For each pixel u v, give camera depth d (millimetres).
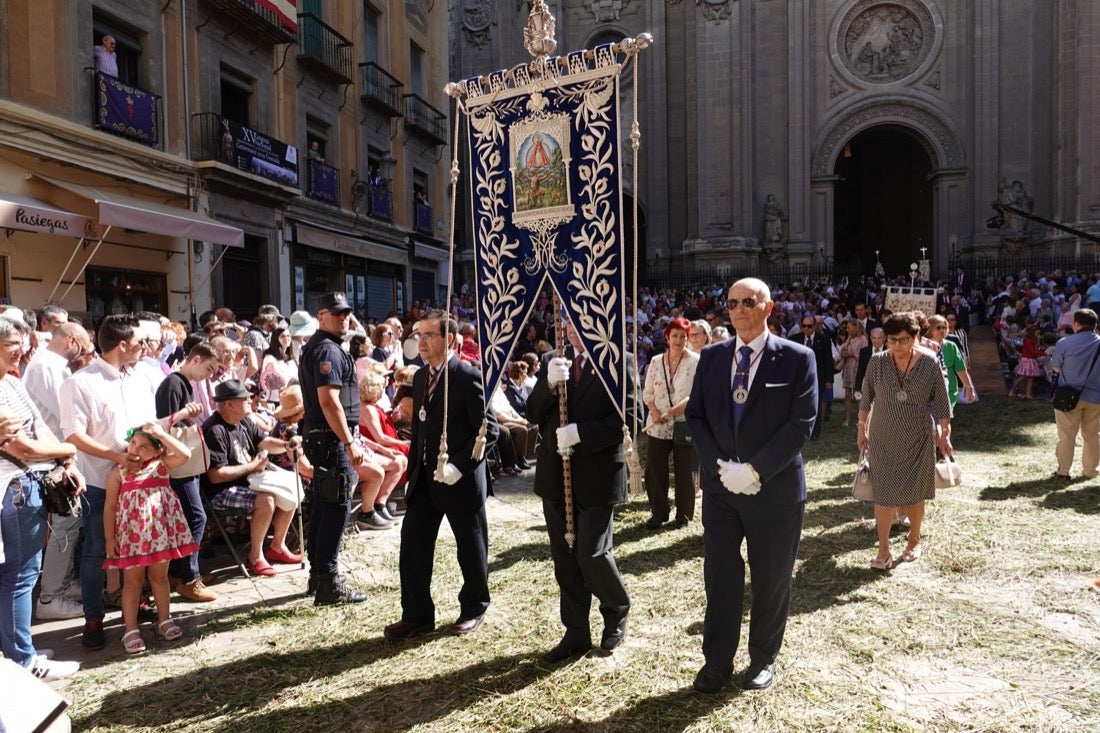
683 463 6434
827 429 11594
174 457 4195
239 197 14516
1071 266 27266
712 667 3504
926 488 5035
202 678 3756
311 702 3496
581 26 33688
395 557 5711
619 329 3744
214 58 13992
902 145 40219
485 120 4117
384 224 20750
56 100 10516
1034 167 30203
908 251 40344
